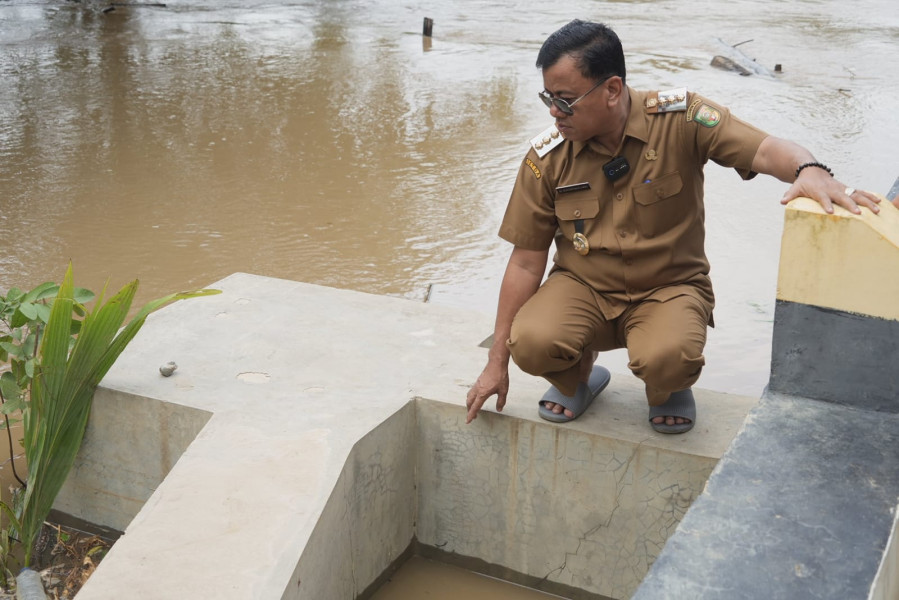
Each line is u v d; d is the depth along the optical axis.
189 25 13.25
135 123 8.58
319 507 2.86
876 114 8.81
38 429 3.31
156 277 5.51
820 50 11.88
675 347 2.87
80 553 3.58
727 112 2.94
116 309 3.33
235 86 9.88
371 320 4.10
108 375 3.60
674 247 3.04
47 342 3.23
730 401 3.42
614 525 3.25
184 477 2.98
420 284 5.45
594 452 3.20
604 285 3.12
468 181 7.17
